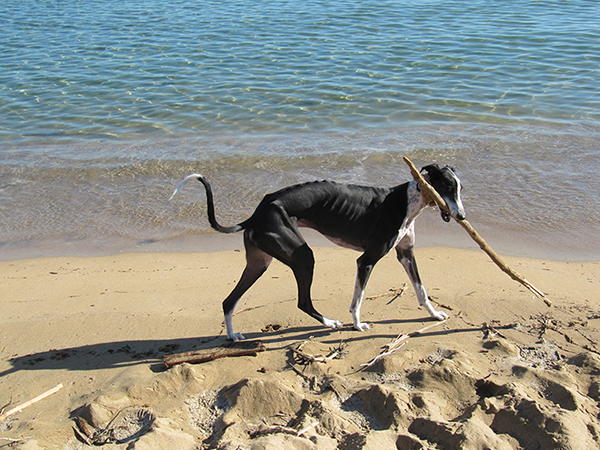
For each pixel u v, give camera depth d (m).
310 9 11.31
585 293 3.54
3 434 2.59
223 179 5.18
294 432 2.50
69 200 4.90
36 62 8.45
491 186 4.99
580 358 2.88
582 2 11.44
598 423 2.52
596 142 5.78
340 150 5.66
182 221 4.61
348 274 3.83
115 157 5.63
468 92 7.18
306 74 7.80
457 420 2.59
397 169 5.26
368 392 2.67
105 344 3.14
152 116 6.64
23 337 3.21
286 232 3.01
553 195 4.84
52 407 2.72
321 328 3.25
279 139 6.00
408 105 6.83
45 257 4.16
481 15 10.61
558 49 8.61
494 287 3.63
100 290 3.71
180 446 2.48
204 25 10.31
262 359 2.99
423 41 9.08
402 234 3.18
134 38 9.60
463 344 3.05
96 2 12.57
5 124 6.43
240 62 8.30
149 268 4.00
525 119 6.40
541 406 2.54
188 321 3.34
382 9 11.17
